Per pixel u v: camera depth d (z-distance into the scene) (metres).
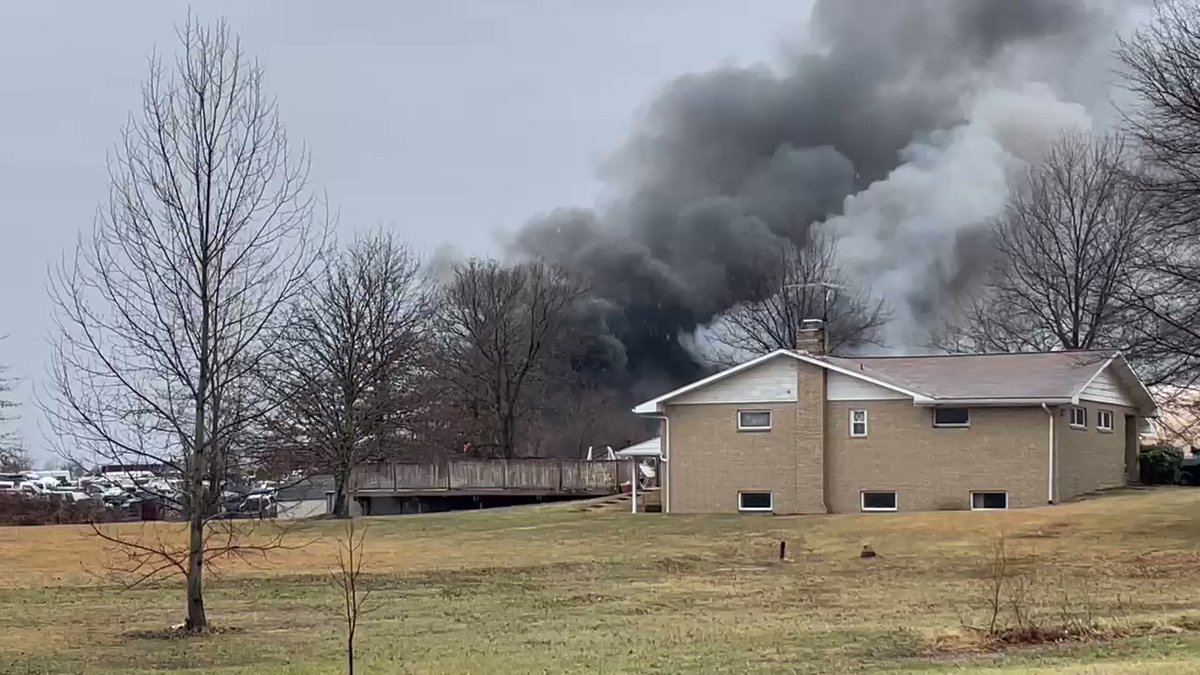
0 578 22.88
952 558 23.89
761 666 12.34
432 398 52.69
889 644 13.62
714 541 28.92
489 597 19.86
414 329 55.81
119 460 14.94
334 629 16.14
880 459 35.00
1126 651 12.41
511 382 70.31
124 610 18.38
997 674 10.80
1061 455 33.06
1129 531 25.81
